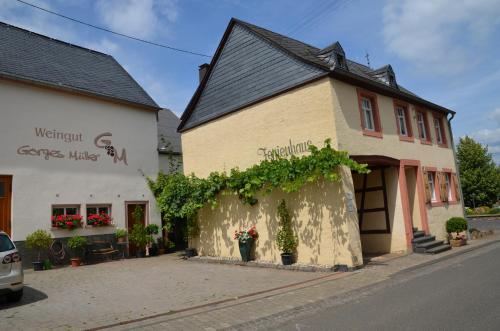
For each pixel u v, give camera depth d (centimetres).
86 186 1608
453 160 1958
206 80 1731
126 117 1808
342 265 1105
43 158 1488
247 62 1537
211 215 1594
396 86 1667
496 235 1970
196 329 628
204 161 1675
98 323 682
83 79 1734
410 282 888
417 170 1591
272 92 1395
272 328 608
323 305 729
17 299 872
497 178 3856
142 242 1714
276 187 1318
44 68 1625
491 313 589
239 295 850
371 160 1284
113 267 1402
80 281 1120
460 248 1494
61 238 1494
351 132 1252
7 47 1598
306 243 1223
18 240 1380
